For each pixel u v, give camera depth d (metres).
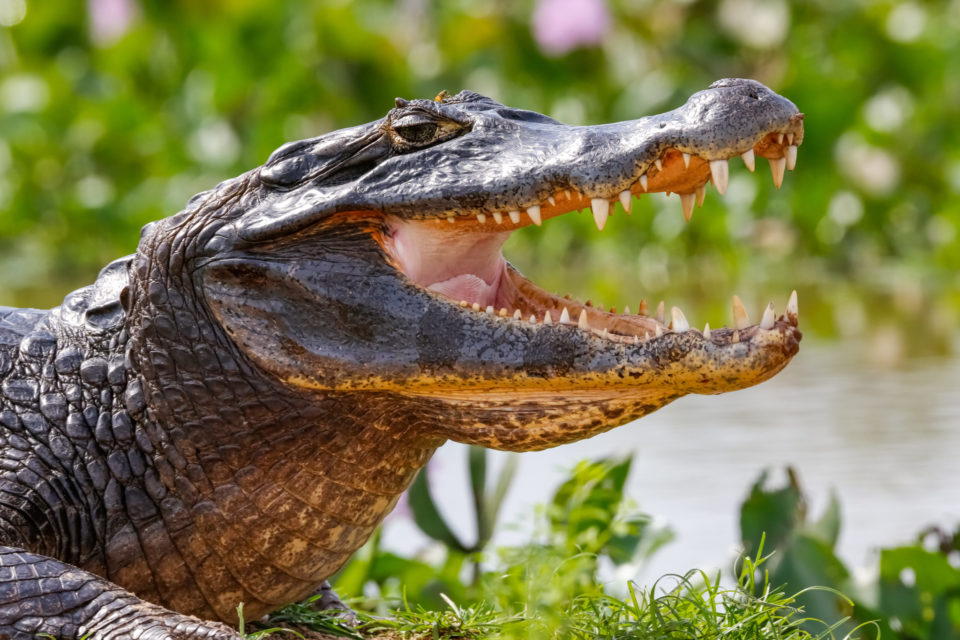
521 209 10.77
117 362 11.27
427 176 10.96
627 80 43.62
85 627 9.74
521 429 10.95
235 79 40.81
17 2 45.50
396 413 11.11
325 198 11.03
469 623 11.98
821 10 42.97
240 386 11.05
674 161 10.99
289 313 10.98
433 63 44.00
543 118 11.42
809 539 13.60
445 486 20.16
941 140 41.34
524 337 10.59
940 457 19.56
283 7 41.06
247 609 11.48
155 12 42.75
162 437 11.06
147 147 42.22
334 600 12.92
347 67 41.59
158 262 11.22
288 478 11.09
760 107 10.48
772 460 19.92
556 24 42.72
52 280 38.97
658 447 21.34
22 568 9.99
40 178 43.12
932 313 32.62
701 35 44.09
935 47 41.78
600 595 11.51
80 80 44.69
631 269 40.59
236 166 40.56
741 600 11.03
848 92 39.47
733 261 40.03
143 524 11.08
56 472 11.03
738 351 10.08
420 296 10.85
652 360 10.30
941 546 14.80
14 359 11.47
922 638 13.55
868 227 41.59
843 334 30.03
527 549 13.38
